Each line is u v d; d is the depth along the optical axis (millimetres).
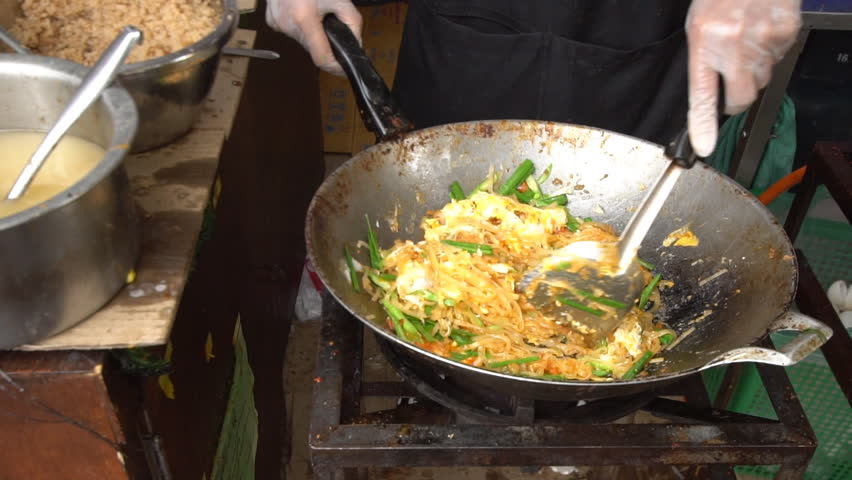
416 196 775
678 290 738
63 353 519
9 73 556
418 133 755
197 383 732
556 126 791
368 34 1631
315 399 646
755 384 1089
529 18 1016
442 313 712
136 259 566
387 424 626
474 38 1035
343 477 653
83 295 512
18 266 462
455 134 778
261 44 1124
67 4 730
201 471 748
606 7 1000
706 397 841
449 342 706
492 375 550
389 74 1673
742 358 564
